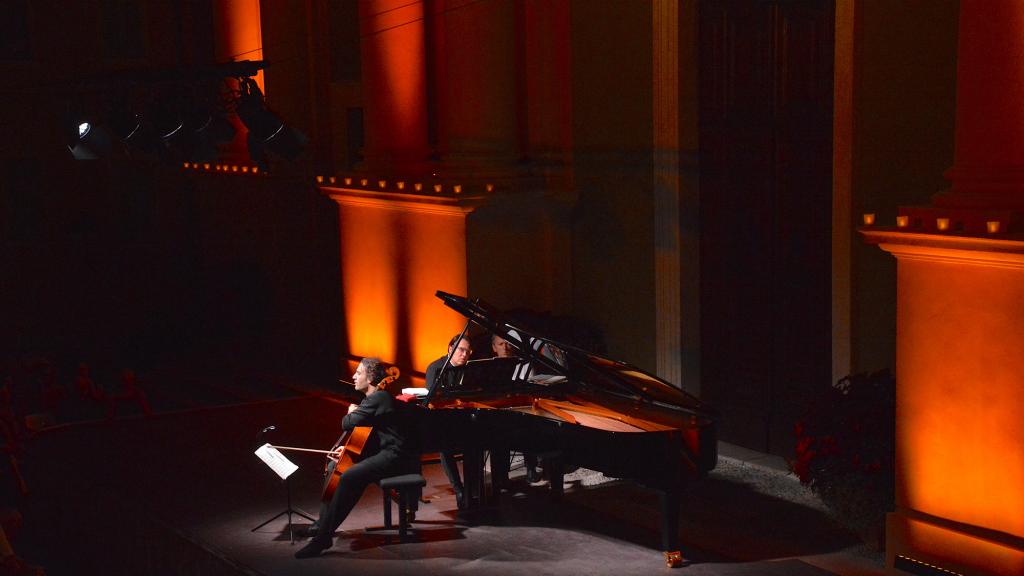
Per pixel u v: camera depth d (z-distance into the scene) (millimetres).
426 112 20406
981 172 10930
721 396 17266
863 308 14445
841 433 12570
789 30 15453
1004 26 10641
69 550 16859
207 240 32312
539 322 18469
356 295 21875
